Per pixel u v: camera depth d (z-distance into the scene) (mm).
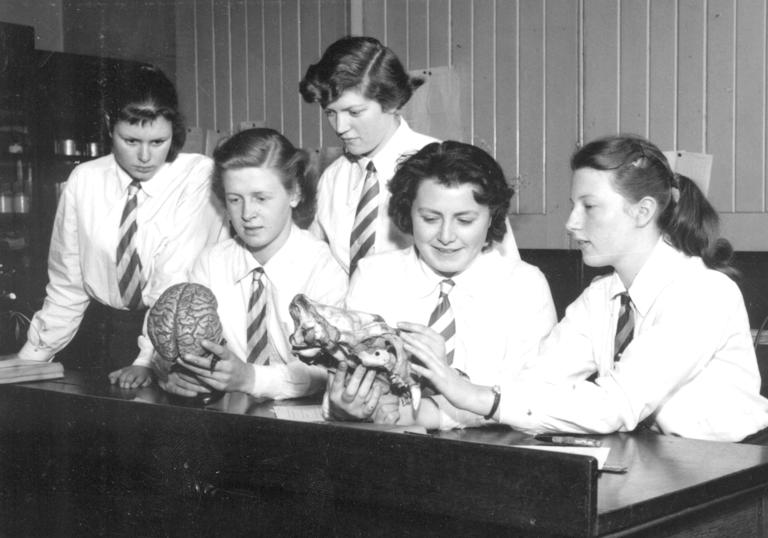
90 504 1808
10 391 1939
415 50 4047
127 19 4715
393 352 1663
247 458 1556
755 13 3254
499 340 2068
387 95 2414
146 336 2348
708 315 1900
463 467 1310
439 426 1823
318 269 2365
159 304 1935
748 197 3311
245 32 4551
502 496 1271
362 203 2525
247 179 2217
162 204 2729
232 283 2369
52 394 1861
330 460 1456
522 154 3799
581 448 1587
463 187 1942
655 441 1708
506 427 1863
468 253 2006
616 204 1921
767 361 2945
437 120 3973
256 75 4535
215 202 2789
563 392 1775
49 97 4168
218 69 4656
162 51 4766
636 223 1938
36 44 4719
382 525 1407
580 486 1198
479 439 1718
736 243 3342
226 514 1593
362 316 1671
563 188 3703
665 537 1323
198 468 1624
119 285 2754
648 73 3492
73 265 2789
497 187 1993
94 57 4230
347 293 2217
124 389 2109
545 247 3760
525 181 3793
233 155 2219
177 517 1664
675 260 1957
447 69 3945
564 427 1761
